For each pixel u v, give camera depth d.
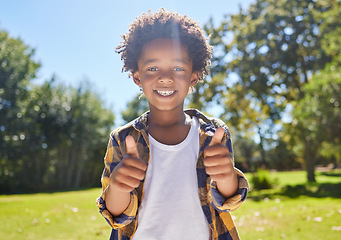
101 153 36.19
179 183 1.49
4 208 9.07
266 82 19.45
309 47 19.92
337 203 8.49
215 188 1.38
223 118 19.58
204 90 19.16
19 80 28.84
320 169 44.38
